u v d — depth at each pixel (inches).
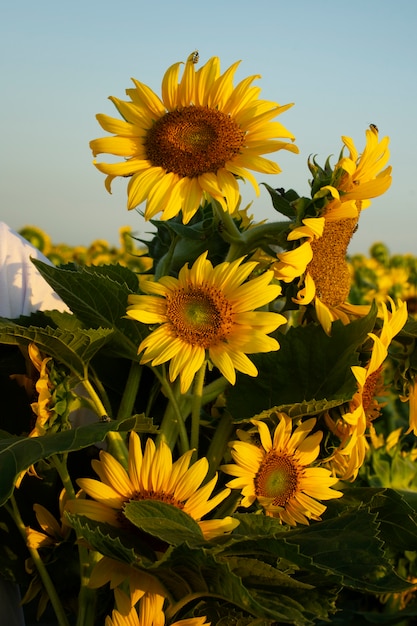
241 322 43.8
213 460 47.5
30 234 228.1
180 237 49.6
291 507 46.3
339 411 46.6
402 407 104.6
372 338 46.4
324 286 47.8
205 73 46.5
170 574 41.6
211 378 52.5
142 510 41.1
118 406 50.4
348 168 45.8
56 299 56.6
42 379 45.5
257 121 45.5
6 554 47.7
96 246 238.7
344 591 73.0
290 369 47.5
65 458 45.9
